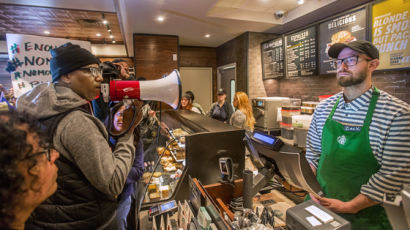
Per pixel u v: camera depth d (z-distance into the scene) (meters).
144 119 1.93
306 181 0.78
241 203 1.05
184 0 2.59
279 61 3.56
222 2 3.00
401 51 1.99
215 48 5.45
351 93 0.99
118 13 3.24
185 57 5.23
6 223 0.33
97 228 0.73
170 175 1.56
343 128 0.98
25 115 0.42
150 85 0.86
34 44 1.72
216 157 1.32
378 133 0.88
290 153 0.76
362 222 0.89
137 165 1.18
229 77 4.89
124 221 1.13
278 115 3.30
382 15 2.10
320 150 1.15
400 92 2.26
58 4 3.07
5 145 0.33
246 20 3.32
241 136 1.38
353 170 0.94
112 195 0.79
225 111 3.47
